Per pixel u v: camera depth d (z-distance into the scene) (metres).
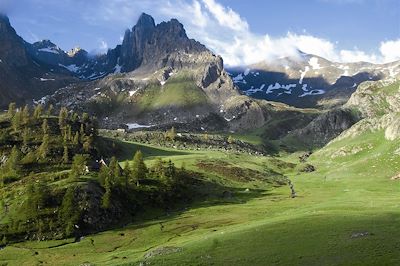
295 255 73.38
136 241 126.12
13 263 113.94
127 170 183.50
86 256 114.94
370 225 84.31
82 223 140.50
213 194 192.88
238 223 127.31
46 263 111.62
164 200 173.50
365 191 160.38
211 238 89.88
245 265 71.75
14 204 151.50
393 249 70.94
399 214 92.56
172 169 195.88
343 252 72.00
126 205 159.12
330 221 89.50
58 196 150.62
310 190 194.12
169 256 80.62
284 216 110.00
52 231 136.25
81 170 180.62
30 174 195.75
